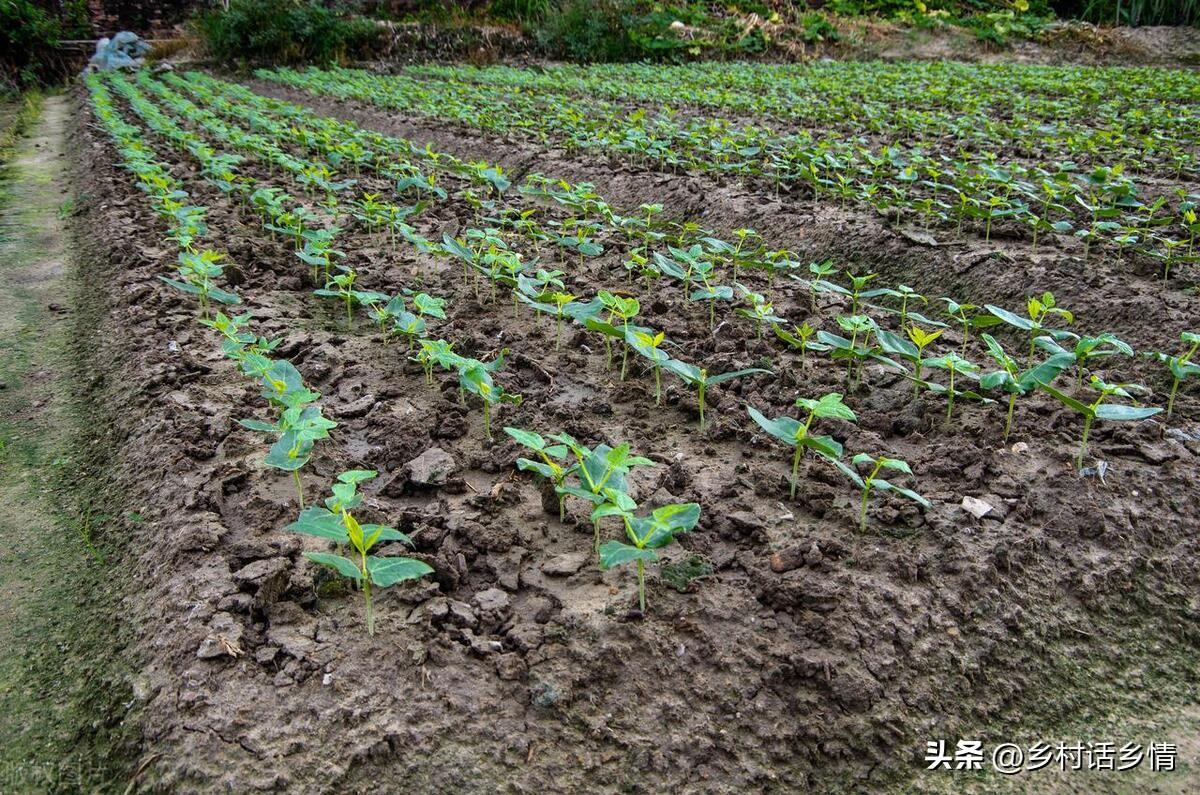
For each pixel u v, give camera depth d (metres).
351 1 21.02
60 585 2.84
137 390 3.85
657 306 4.82
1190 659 2.62
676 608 2.46
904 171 6.60
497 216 6.77
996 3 22.88
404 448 3.24
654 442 3.38
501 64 19.44
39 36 19.98
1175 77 14.75
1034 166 7.73
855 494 3.02
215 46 19.34
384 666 2.25
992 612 2.57
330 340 4.36
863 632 2.41
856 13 22.17
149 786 2.03
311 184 7.61
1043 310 3.84
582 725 2.16
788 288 5.26
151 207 6.78
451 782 2.01
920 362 3.43
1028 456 3.23
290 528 2.21
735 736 2.18
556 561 2.66
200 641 2.31
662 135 9.41
